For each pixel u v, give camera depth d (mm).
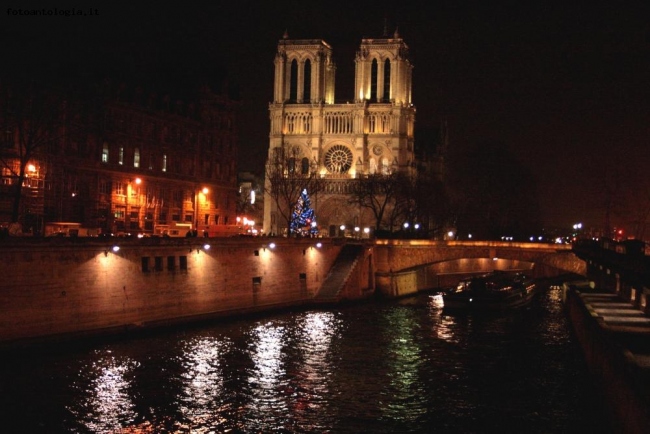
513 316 104000
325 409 52906
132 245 76875
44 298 66188
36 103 93875
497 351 75062
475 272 176625
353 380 61281
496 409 53562
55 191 101625
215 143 141250
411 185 178875
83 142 107125
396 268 134625
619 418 39156
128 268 76500
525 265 189875
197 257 87812
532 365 68250
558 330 90375
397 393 57500
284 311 103438
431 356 71750
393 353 72688
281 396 55750
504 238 178625
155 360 64812
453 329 89625
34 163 97500
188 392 55594
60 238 67625
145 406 51656
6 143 92750
